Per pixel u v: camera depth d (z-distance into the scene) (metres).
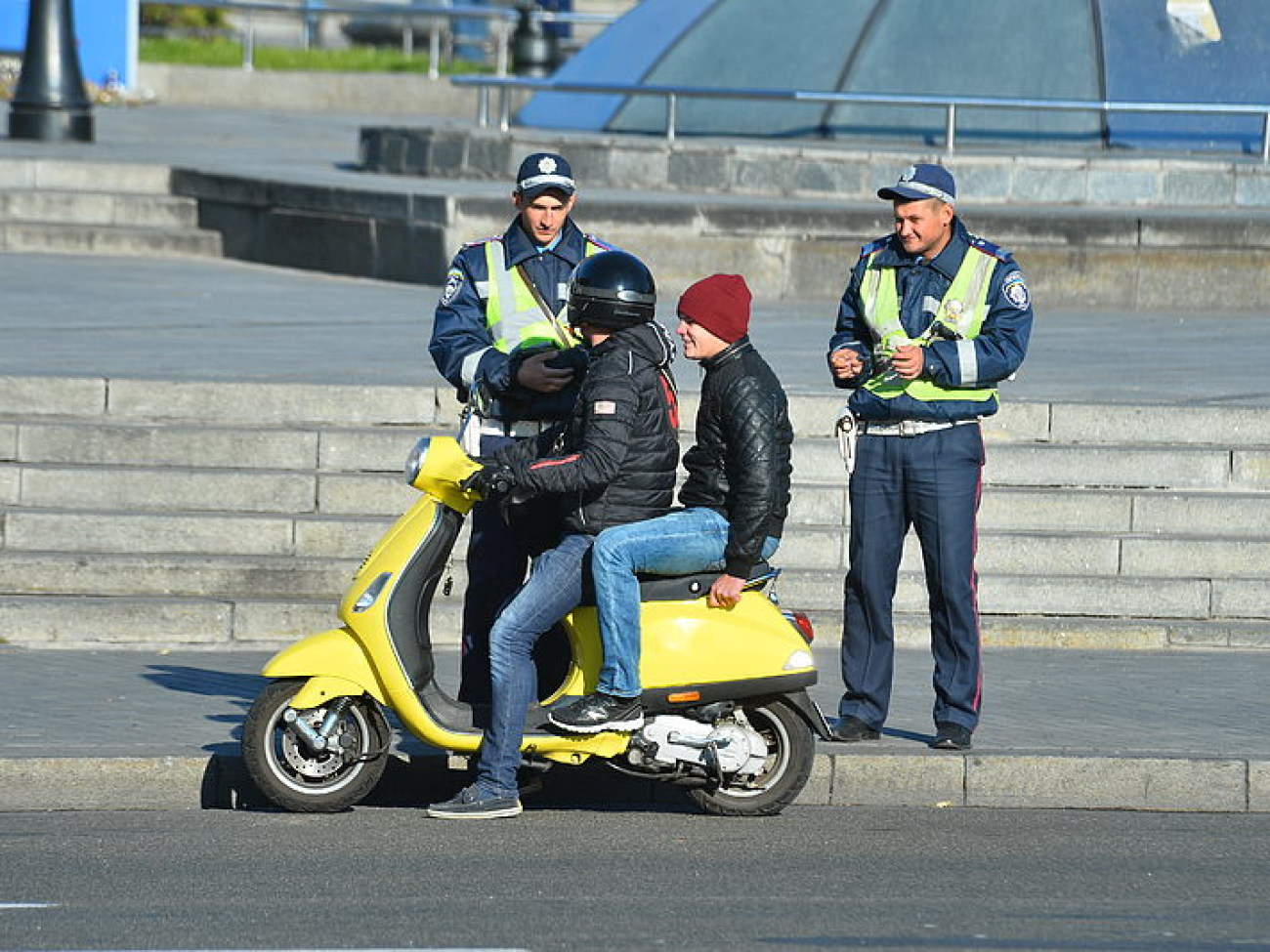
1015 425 39.47
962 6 76.81
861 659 28.80
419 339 48.53
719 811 26.84
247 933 21.36
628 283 25.53
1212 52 75.44
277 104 116.25
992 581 36.12
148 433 38.16
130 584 35.25
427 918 22.00
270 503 37.41
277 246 65.12
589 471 25.33
